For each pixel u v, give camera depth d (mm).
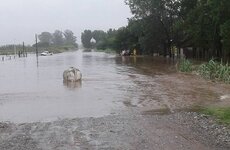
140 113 18109
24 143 12453
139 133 13531
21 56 112875
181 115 16984
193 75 36906
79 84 31594
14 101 22781
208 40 54125
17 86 30844
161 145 11953
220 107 18828
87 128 14547
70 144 12195
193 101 21391
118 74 40938
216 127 14297
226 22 43031
